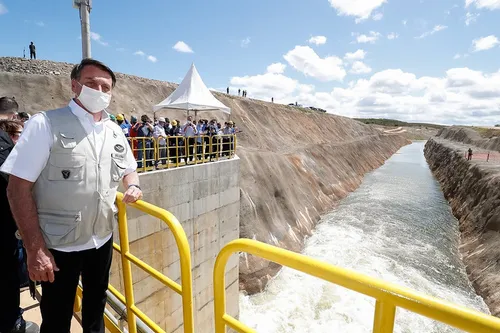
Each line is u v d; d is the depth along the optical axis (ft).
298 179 78.84
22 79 59.31
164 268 28.86
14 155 5.28
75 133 5.81
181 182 29.58
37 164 5.41
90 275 7.08
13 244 8.48
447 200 94.99
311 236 64.95
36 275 5.52
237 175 38.47
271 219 56.65
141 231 26.11
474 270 49.01
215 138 40.50
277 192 64.95
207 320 35.06
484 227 56.29
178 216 29.50
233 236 38.50
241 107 127.44
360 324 38.52
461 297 43.80
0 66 67.72
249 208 52.13
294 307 41.75
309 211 72.49
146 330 9.12
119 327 10.06
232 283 38.22
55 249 6.01
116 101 73.20
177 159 30.19
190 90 38.17
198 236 32.50
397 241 62.64
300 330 37.76
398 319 38.70
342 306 41.86
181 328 31.63
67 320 6.65
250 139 109.40
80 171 5.82
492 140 142.82
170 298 29.89
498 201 56.54
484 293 42.78
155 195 26.91
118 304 9.67
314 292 45.03
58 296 6.34
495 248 48.16
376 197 98.58
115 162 6.59
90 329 7.45
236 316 39.17
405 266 52.34
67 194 5.77
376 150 204.33
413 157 225.15
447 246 60.70
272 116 142.20
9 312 8.68
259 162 66.59
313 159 103.19
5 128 9.27
